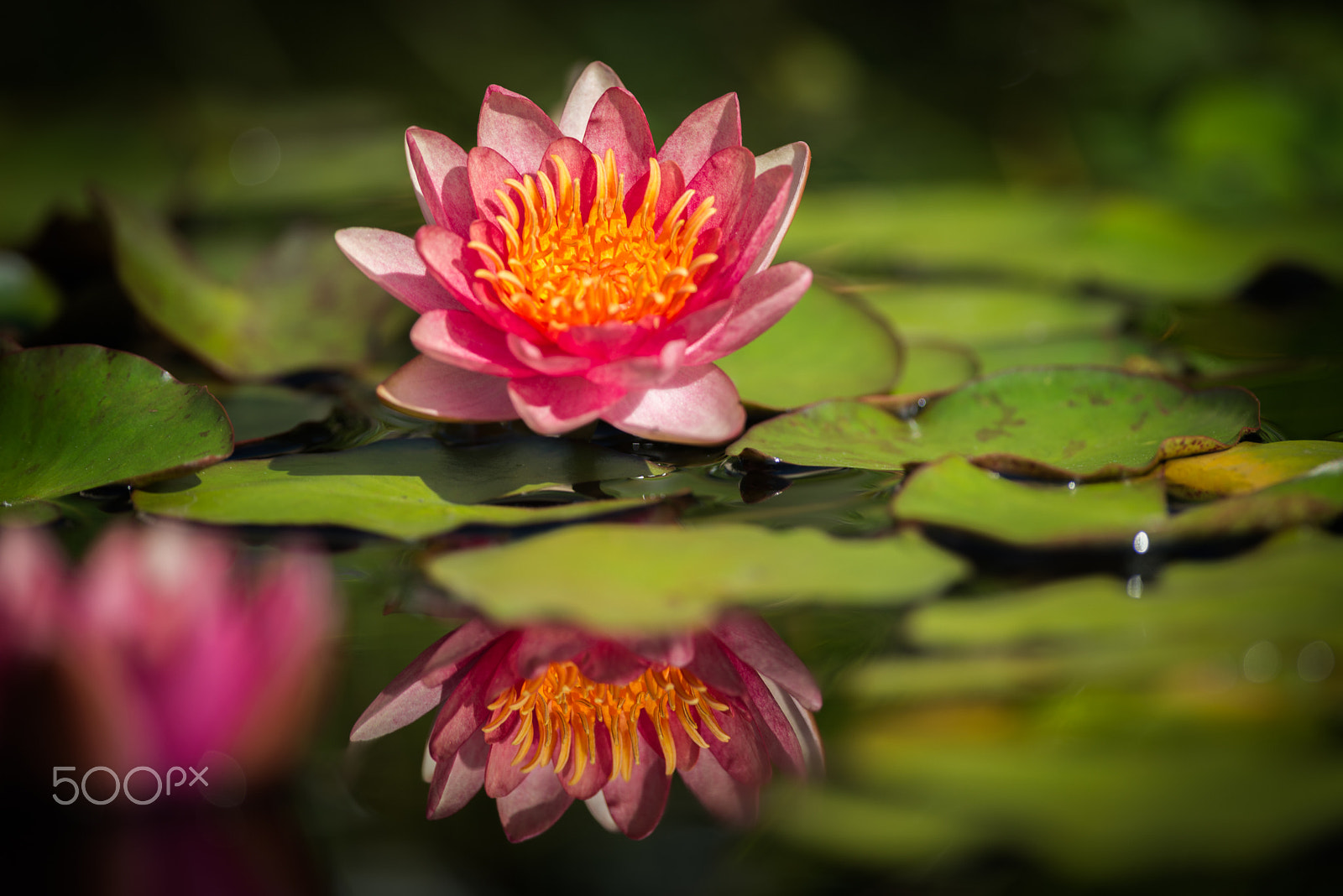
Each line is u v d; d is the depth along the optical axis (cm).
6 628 84
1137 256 114
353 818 84
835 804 83
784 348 100
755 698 86
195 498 92
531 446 95
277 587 85
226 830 83
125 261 102
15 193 139
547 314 92
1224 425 94
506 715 86
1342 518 89
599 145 94
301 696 84
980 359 102
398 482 93
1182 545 89
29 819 83
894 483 93
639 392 92
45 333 104
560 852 83
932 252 117
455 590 87
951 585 88
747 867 83
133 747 83
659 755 85
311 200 141
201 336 102
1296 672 85
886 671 86
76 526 91
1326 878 81
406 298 93
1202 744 84
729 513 92
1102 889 82
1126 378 95
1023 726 85
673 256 93
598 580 88
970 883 82
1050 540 89
